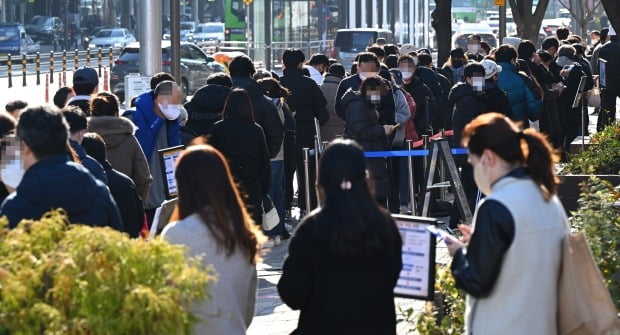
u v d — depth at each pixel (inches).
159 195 600.4
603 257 400.8
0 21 3885.3
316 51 2778.1
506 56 835.4
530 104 834.2
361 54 773.9
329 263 299.4
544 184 290.2
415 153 719.1
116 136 537.6
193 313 293.9
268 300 560.1
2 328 247.6
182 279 261.6
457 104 708.0
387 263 303.0
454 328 372.5
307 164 767.7
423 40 3580.2
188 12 4352.9
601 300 290.2
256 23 2795.3
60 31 3887.8
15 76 2573.8
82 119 430.0
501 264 284.5
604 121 1141.7
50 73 2369.6
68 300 253.4
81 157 422.6
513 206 283.4
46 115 317.7
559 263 288.2
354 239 295.3
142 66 1002.1
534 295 284.2
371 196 302.4
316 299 302.0
